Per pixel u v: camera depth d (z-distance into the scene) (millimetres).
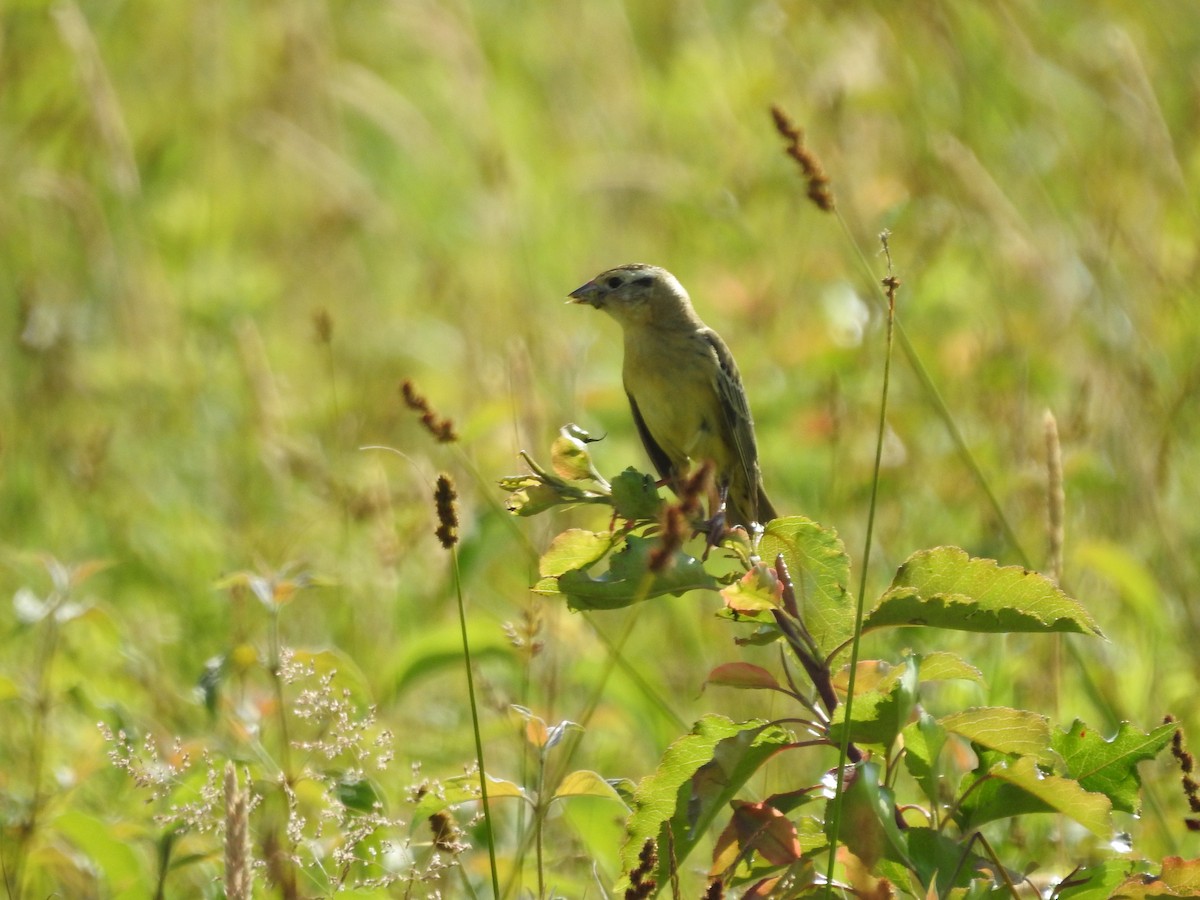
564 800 8234
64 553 12312
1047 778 5594
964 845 5633
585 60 19859
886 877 5828
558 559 5922
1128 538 10984
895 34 15812
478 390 13570
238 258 17609
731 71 18312
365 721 6969
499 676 10023
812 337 12891
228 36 20906
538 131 19328
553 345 14328
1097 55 15664
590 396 13078
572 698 10016
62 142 17984
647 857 5332
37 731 8742
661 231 17469
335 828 7297
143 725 8938
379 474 11961
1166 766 8805
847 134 15328
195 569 11922
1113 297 12812
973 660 9211
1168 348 12641
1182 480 11656
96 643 10383
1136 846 8000
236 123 20172
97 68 15891
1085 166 14828
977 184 13531
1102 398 12109
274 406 12602
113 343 16000
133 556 12125
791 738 5594
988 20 15812
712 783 5523
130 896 7520
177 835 7023
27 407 13969
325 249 17922
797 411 12383
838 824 5250
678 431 10742
